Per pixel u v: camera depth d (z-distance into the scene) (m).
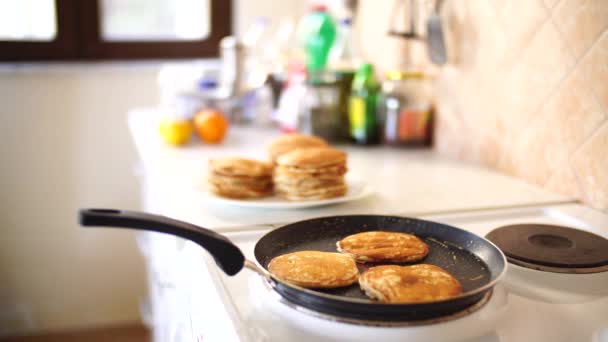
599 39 1.12
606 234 1.05
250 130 1.89
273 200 1.18
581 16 1.15
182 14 2.53
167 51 2.51
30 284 2.43
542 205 1.19
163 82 1.94
